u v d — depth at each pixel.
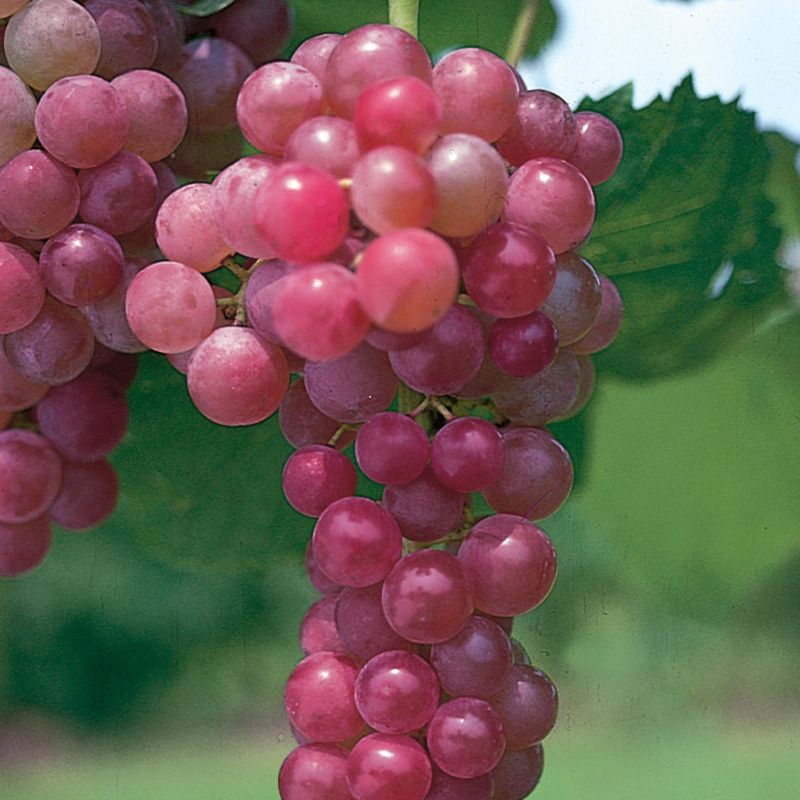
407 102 0.39
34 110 0.46
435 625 0.42
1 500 0.50
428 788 0.43
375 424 0.43
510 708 0.45
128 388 0.52
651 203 0.56
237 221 0.42
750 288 0.57
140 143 0.47
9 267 0.46
